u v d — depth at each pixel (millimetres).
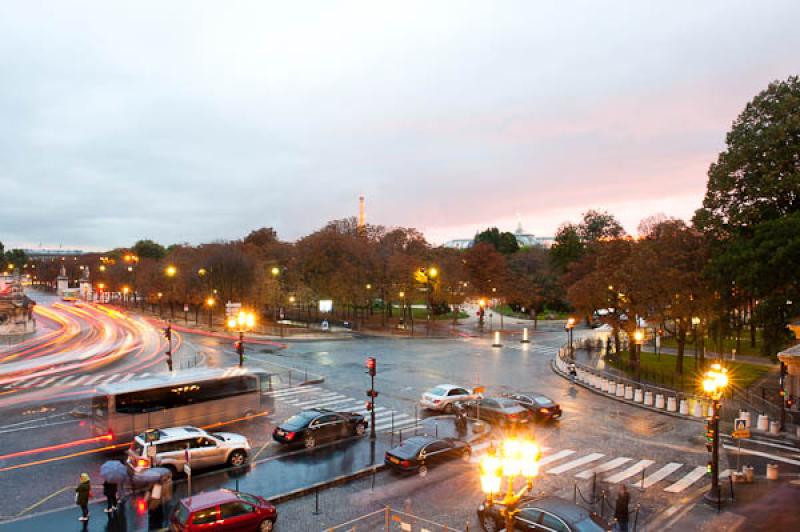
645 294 45406
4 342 66688
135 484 19672
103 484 20297
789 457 26516
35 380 42906
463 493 21531
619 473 24219
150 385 27703
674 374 46406
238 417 31172
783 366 31594
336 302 88500
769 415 33719
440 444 25016
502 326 90812
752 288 35844
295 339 69562
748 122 41594
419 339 73125
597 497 21297
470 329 87625
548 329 90438
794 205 39125
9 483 21688
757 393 39938
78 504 18391
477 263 93062
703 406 35719
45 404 34531
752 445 28406
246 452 24422
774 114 39219
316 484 21891
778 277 34719
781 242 34469
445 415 33938
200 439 23281
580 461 25766
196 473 23109
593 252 88250
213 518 16750
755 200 40438
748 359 57188
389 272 82188
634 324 50281
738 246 37875
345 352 59344
